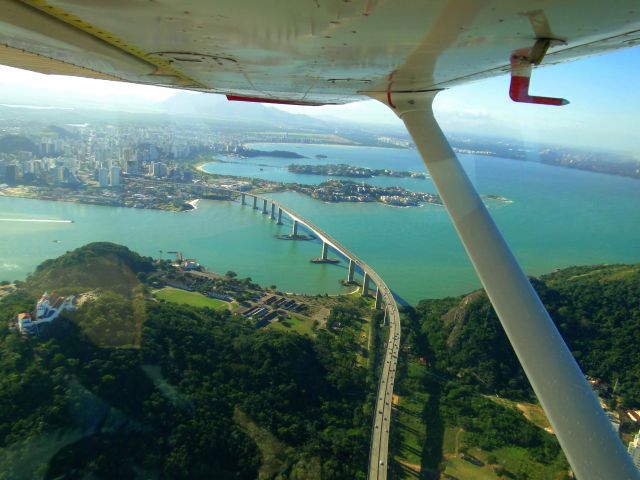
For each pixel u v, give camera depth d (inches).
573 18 88.8
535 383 132.0
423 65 139.9
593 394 127.0
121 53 148.9
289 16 91.6
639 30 98.4
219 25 103.0
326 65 144.7
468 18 90.1
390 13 87.4
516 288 145.6
